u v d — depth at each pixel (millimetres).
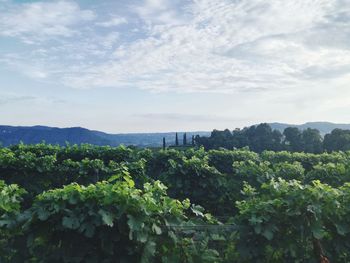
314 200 6668
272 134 62500
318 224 6492
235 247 6387
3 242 5910
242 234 6371
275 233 6461
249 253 6297
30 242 5629
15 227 5812
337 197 6816
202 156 18422
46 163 15398
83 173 15602
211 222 6684
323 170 14500
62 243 5695
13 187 7336
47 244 5750
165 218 6039
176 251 6020
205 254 6047
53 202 5707
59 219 5645
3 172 14820
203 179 13734
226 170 18625
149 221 5844
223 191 13734
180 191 13727
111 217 5531
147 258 5645
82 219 5543
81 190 5844
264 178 13391
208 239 6203
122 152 18859
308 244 6594
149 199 5859
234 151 19625
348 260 6914
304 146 56281
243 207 6902
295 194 6703
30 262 5871
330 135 56062
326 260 6398
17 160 14914
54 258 5668
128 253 5703
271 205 6598
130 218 5582
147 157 18297
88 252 5684
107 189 5793
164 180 14164
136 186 15555
